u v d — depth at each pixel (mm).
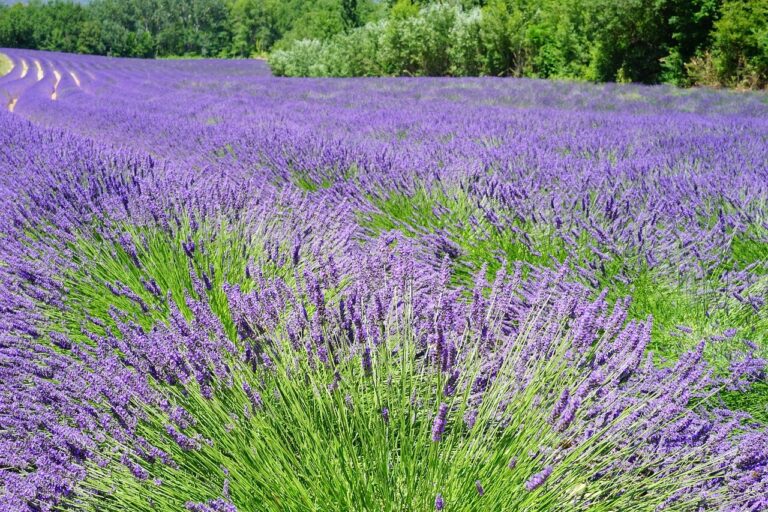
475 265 3777
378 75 31469
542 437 1861
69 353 2568
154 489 1839
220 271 3121
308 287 2154
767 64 17969
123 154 5707
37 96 21094
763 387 2559
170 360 2072
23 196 4242
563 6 23453
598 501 1820
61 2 79938
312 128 9289
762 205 4109
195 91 21359
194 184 4355
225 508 1645
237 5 82812
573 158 6090
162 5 89438
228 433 1920
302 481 1901
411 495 1686
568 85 19688
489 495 1693
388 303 2279
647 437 1934
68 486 1736
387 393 1963
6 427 1976
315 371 2141
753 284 3219
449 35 28344
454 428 1846
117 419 1954
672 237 3650
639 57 21375
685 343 2953
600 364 2105
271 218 3814
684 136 7969
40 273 2977
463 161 5473
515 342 2123
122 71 39312
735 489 1783
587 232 3732
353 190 4953
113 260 3289
